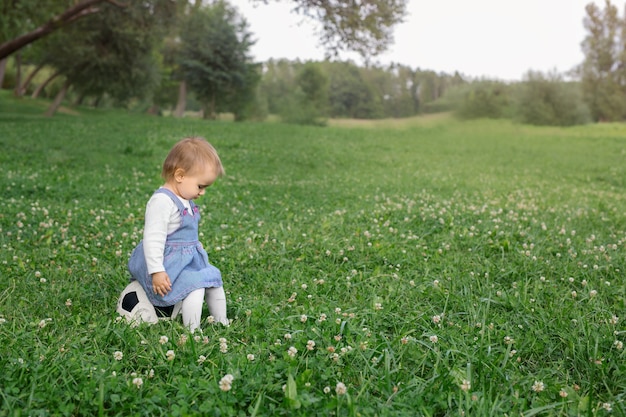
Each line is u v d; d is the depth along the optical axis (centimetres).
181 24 2706
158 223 355
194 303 354
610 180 1583
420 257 564
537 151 2488
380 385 281
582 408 272
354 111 7119
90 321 369
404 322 374
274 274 498
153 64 3753
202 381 271
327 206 902
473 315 393
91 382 268
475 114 5100
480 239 631
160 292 353
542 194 1177
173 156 366
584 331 366
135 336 329
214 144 1952
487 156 2220
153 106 7038
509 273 508
